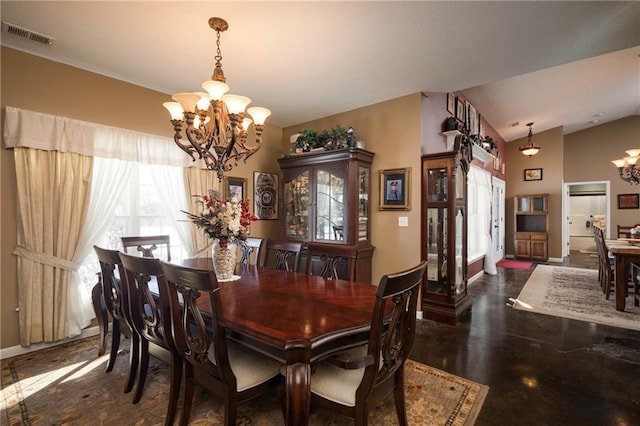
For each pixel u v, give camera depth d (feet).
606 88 16.76
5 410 6.19
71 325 9.23
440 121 13.55
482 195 19.38
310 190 13.25
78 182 9.34
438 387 7.00
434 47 8.42
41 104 8.87
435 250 11.70
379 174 12.60
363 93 11.70
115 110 10.30
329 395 4.64
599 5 6.67
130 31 7.68
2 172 8.36
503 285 16.75
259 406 6.28
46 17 7.13
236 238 7.56
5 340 8.40
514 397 6.63
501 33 7.77
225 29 7.54
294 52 8.68
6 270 8.45
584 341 9.53
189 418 5.84
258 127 7.75
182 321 5.10
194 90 11.32
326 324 4.63
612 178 25.35
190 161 12.01
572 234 31.45
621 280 12.23
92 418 5.94
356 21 7.27
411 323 4.92
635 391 6.83
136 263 5.56
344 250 8.07
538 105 18.70
